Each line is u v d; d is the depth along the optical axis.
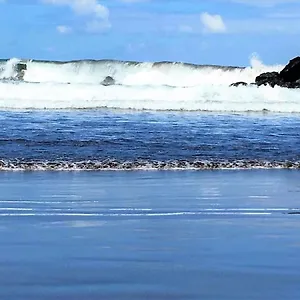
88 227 9.14
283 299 5.96
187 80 61.28
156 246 8.01
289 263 7.21
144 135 21.12
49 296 6.00
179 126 24.38
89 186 13.05
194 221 9.64
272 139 20.86
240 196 12.05
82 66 59.31
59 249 7.81
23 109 31.34
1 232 8.73
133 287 6.29
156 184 13.43
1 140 18.92
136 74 60.84
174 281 6.50
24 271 6.82
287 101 37.75
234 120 27.78
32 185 13.09
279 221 9.66
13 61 57.31
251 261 7.28
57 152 17.27
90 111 31.28
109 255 7.54
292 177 14.71
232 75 61.88
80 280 6.50
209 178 14.37
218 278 6.62
